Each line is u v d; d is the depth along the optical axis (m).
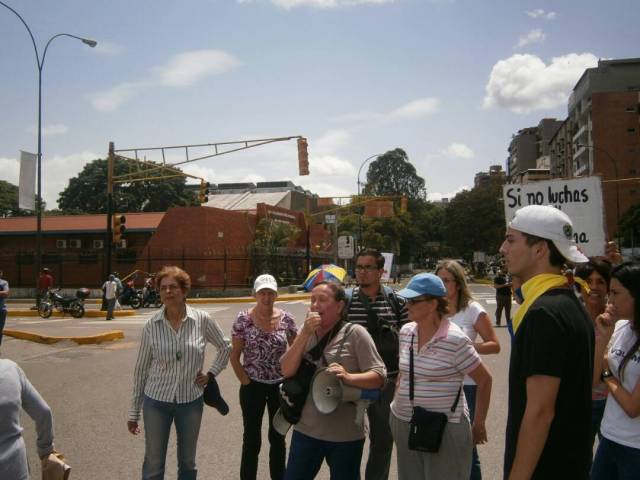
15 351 13.78
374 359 4.03
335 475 3.92
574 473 2.38
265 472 5.66
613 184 76.44
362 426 3.97
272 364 5.21
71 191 76.75
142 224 42.34
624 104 76.94
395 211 83.00
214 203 62.25
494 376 9.84
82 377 10.61
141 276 36.31
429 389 3.68
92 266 41.62
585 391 2.43
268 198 62.00
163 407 4.63
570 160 92.25
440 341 3.71
